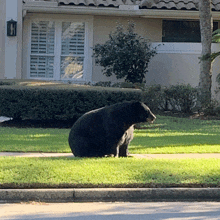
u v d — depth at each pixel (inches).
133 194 272.7
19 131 538.0
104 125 354.6
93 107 593.6
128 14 831.1
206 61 727.7
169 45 826.8
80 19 857.5
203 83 729.0
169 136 525.3
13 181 275.4
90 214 236.8
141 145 456.8
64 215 234.2
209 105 708.7
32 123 601.3
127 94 597.9
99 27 863.7
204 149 434.6
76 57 863.7
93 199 270.1
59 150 410.6
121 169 312.0
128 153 393.1
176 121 657.6
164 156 395.9
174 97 719.7
